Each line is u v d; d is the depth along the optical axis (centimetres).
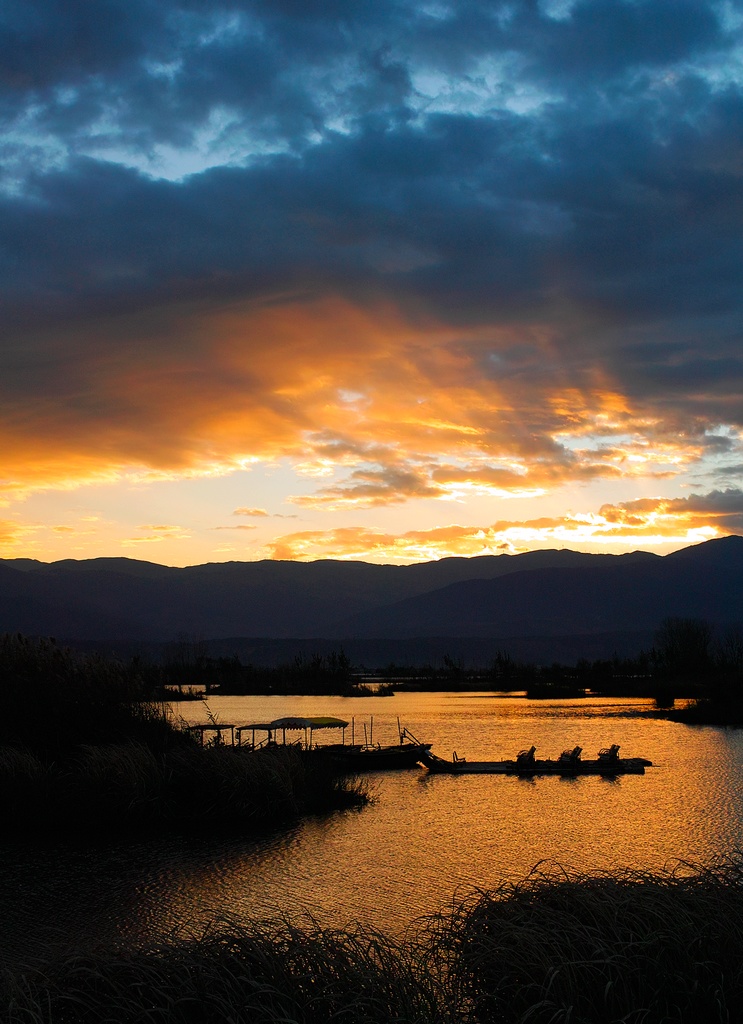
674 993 949
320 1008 896
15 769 2620
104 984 938
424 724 5575
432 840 2273
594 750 4234
